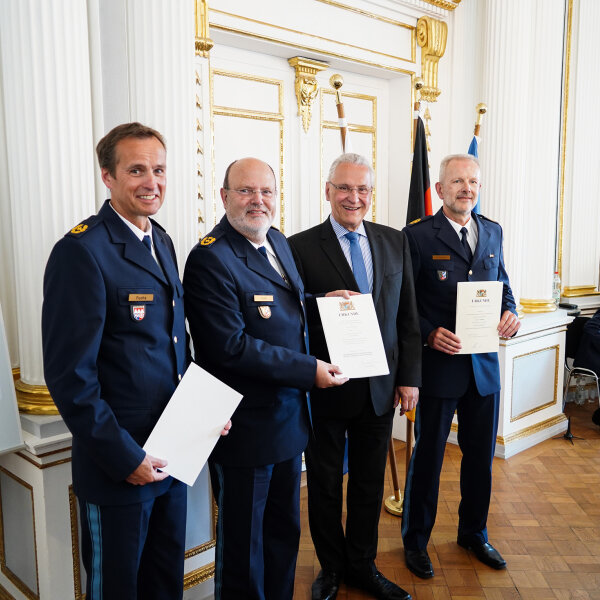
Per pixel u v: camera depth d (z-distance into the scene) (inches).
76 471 57.1
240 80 123.9
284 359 65.4
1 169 78.5
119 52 81.8
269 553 73.2
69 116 73.2
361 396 79.7
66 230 74.2
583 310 183.5
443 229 90.7
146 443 55.7
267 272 68.8
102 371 55.4
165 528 61.7
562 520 110.1
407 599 83.7
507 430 142.4
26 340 75.6
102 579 56.5
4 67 72.0
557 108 153.8
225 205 68.8
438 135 158.1
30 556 77.9
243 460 66.9
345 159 80.1
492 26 148.3
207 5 108.9
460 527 99.3
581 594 87.6
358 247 82.3
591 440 152.4
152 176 56.9
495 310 88.2
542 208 155.4
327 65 136.6
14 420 70.1
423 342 89.6
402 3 142.1
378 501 85.2
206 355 66.9
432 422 90.9
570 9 171.2
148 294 57.2
